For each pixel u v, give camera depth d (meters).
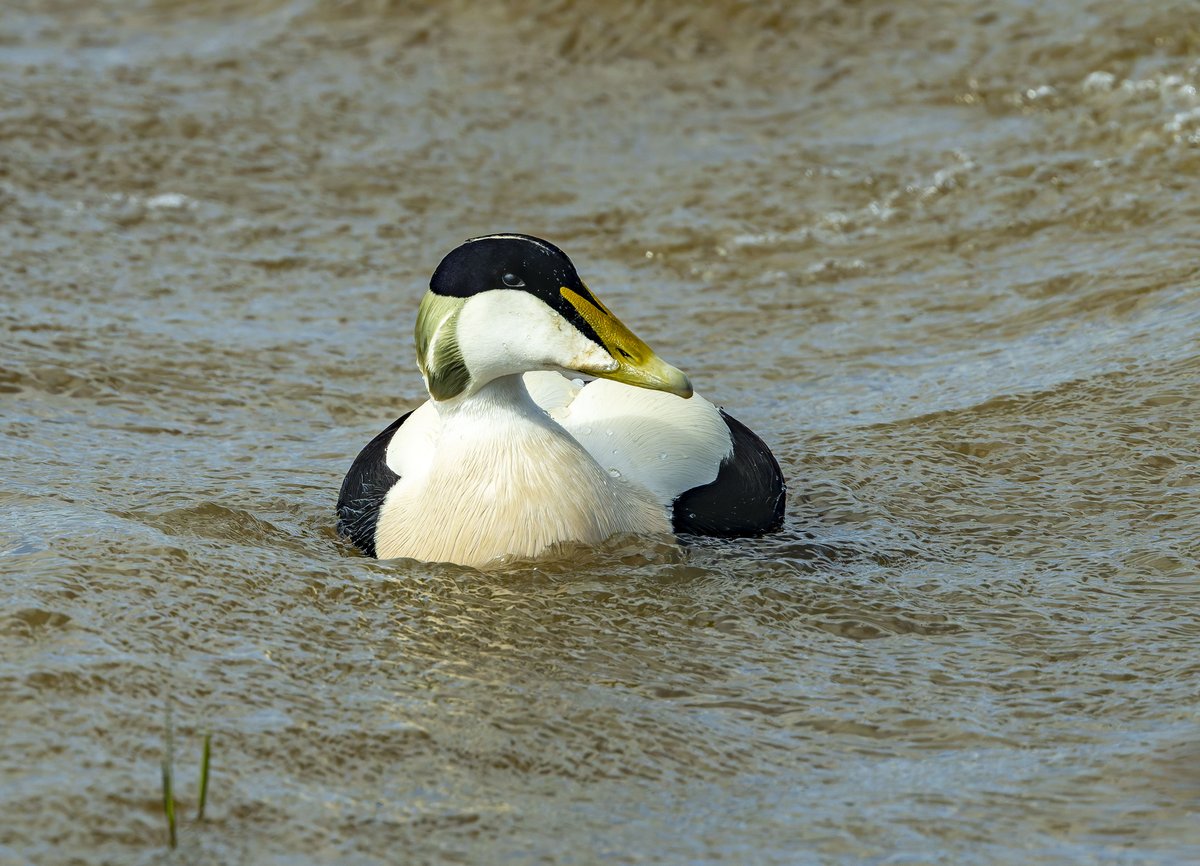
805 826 6.38
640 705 7.45
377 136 18.92
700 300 15.09
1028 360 12.70
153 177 17.81
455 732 7.12
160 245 16.31
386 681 7.63
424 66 20.55
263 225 16.89
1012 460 10.83
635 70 20.27
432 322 9.04
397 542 9.33
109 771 6.52
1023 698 7.51
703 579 8.95
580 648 8.12
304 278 15.72
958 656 8.01
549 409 10.13
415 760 6.87
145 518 9.79
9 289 14.88
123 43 21.48
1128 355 12.27
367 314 14.87
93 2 22.95
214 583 8.59
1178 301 13.31
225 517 9.87
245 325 14.44
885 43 20.20
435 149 18.62
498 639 8.19
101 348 13.52
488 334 8.87
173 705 7.16
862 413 12.05
